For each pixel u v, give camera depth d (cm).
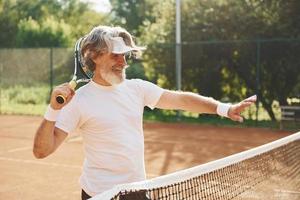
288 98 1446
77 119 246
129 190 215
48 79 1872
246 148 1038
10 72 1947
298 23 1540
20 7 3541
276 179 511
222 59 1534
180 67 1534
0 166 834
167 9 1778
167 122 1558
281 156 590
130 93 262
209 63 1553
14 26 3431
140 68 1670
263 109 1507
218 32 1645
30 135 1240
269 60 1457
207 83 1562
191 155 952
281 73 1448
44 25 3347
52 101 222
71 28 3562
